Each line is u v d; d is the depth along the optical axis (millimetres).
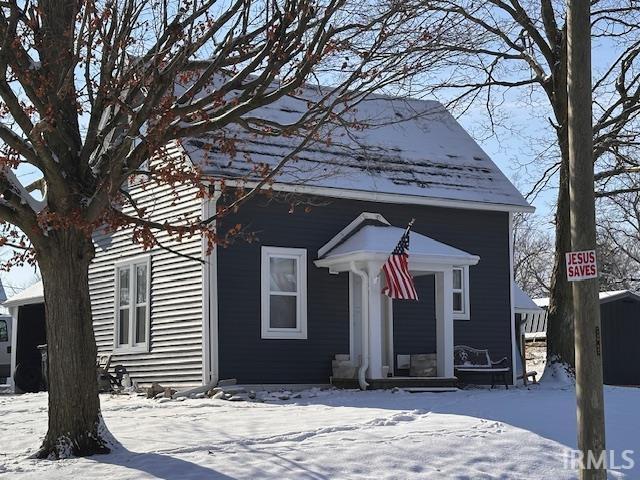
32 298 26312
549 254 71562
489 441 12312
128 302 21703
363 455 11344
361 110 24359
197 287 19266
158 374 20281
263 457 11141
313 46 12000
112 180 11062
